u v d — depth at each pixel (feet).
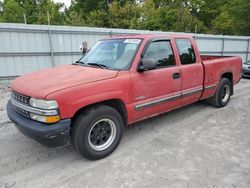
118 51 13.16
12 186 9.24
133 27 97.96
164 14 106.83
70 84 9.96
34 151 12.05
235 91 26.35
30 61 35.86
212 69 17.19
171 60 14.11
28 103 9.92
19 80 11.68
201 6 122.93
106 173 10.09
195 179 9.59
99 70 11.83
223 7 108.06
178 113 17.92
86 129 10.35
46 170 10.36
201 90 16.51
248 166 10.54
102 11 103.14
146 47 12.69
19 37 34.09
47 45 36.83
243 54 63.31
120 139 11.92
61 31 37.42
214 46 56.24
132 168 10.43
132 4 108.88
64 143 10.07
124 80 11.42
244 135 13.91
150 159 11.16
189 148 12.23
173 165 10.62
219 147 12.34
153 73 12.74
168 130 14.65
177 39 14.74
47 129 9.30
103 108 10.90
